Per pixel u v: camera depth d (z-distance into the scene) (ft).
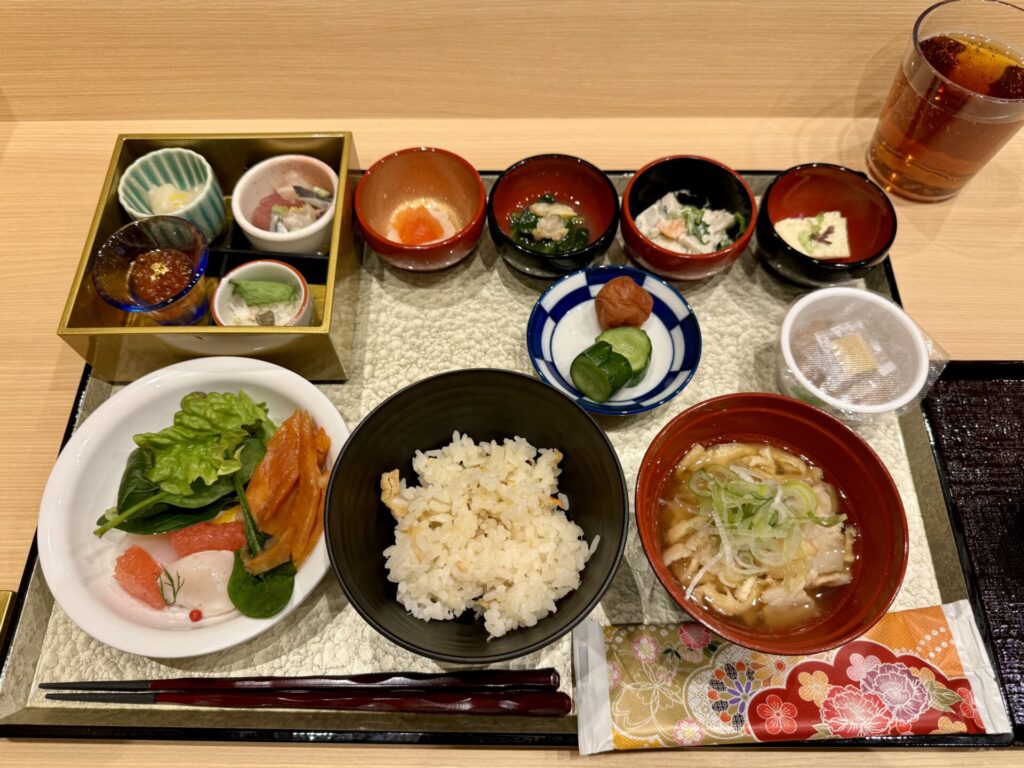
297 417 1.10
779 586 1.04
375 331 1.32
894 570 0.97
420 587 1.01
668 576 0.95
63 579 1.02
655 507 1.09
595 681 1.03
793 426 1.10
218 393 1.14
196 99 1.51
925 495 1.19
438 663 1.06
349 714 1.03
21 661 1.05
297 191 1.33
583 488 1.08
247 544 1.05
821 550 1.05
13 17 1.34
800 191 1.36
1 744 1.03
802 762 1.03
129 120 1.56
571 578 1.00
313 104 1.53
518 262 1.28
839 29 1.37
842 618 1.00
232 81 1.48
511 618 1.00
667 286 1.26
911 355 1.18
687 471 1.12
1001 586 1.11
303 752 1.03
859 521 1.08
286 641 1.08
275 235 1.25
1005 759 1.03
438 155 1.33
